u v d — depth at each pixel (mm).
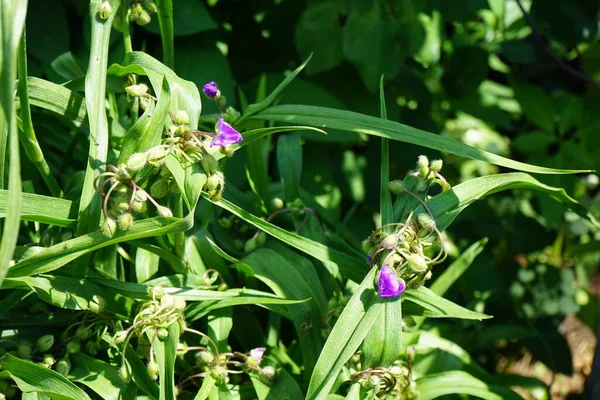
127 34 1233
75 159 1348
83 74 1303
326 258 1230
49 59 1374
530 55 1595
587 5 1554
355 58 1465
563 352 1612
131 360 1203
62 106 1226
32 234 1288
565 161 1593
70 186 1252
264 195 1334
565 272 1733
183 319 1200
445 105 1822
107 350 1231
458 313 1213
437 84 1795
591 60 1657
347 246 1318
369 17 1467
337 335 1170
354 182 1564
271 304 1258
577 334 1950
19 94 1184
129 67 1217
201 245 1292
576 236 1914
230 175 1410
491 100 1804
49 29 1378
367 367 1182
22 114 1193
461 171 1877
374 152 1556
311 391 1159
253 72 1547
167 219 1160
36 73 1385
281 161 1326
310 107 1244
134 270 1294
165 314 1180
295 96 1473
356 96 1522
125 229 1152
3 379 1209
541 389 1431
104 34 1198
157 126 1171
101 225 1171
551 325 1670
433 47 1479
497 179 1223
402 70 1569
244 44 1549
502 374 1439
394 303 1179
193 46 1427
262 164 1323
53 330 1241
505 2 1745
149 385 1197
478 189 1221
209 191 1171
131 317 1220
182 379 1269
